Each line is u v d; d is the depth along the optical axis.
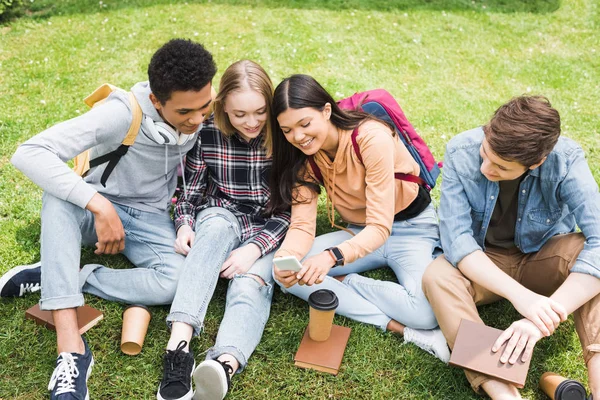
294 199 2.95
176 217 3.07
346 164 2.83
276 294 3.06
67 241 2.59
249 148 2.96
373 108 2.96
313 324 2.65
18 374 2.60
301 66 5.21
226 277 2.84
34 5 5.99
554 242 2.76
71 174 2.59
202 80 2.53
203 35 5.59
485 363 2.41
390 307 2.84
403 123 3.01
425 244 3.02
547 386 2.50
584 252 2.52
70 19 5.77
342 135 2.78
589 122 4.64
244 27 5.78
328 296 2.59
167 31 5.64
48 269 2.55
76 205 2.65
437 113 4.64
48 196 2.64
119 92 2.77
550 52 5.77
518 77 5.29
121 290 2.90
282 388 2.59
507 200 2.76
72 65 5.04
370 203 2.76
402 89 4.96
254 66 2.69
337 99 4.75
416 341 2.76
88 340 2.76
